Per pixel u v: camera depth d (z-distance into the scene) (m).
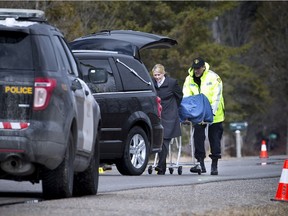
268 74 156.88
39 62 28.69
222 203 29.47
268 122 161.88
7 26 28.88
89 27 86.19
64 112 29.05
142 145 46.59
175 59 107.44
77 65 32.88
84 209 26.03
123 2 104.44
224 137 142.25
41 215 24.58
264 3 157.75
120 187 36.59
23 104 28.31
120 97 45.19
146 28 106.69
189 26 112.00
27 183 36.94
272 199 31.55
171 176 45.22
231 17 166.00
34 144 28.19
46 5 74.19
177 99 48.75
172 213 25.83
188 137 110.75
